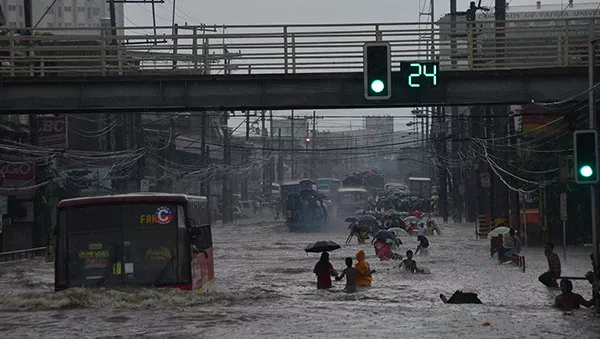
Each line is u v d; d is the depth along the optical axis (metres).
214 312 34.75
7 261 84.19
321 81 63.12
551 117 84.31
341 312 36.31
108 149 108.38
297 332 29.08
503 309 38.81
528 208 95.62
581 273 60.50
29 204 94.69
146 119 144.88
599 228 60.34
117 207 37.97
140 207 37.97
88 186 107.94
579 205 94.69
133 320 31.67
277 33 63.03
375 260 77.25
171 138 134.00
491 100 62.31
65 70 63.09
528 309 39.06
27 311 34.00
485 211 112.56
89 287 37.28
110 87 63.28
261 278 59.75
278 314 34.69
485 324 31.73
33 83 63.00
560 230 95.56
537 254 82.00
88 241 37.75
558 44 62.28
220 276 61.66
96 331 28.88
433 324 31.83
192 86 63.38
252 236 128.00
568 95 62.12
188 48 63.16
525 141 94.88
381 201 183.25
